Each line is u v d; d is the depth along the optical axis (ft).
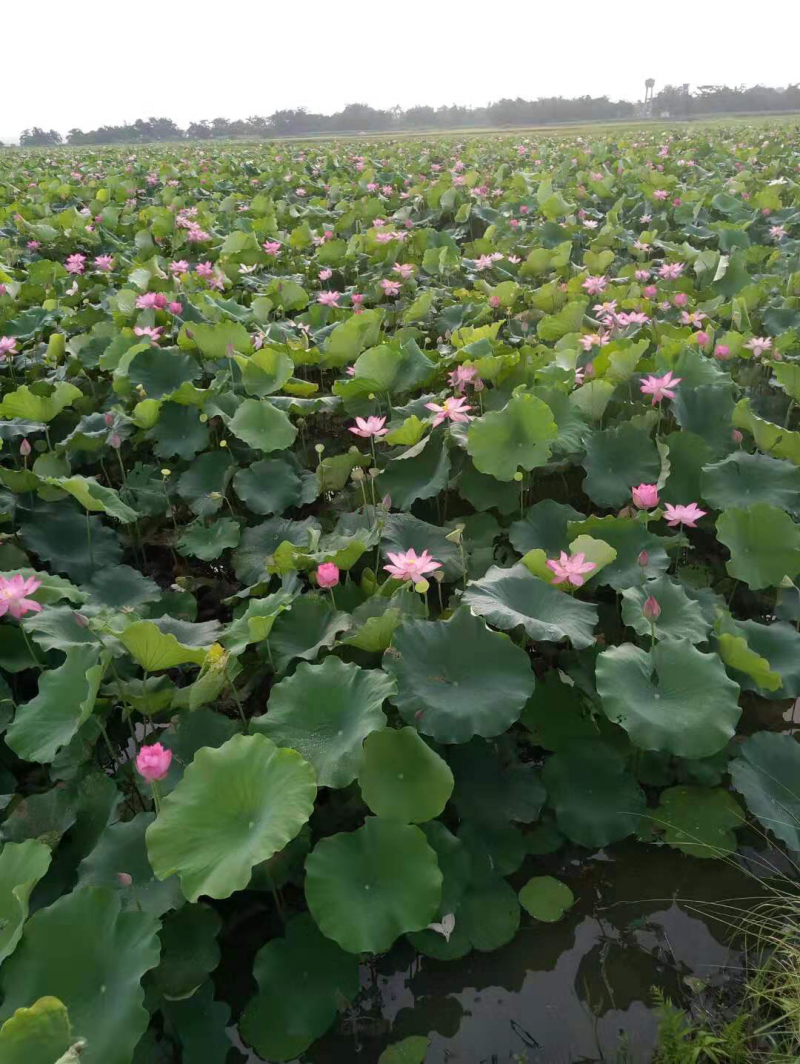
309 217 37.47
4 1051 5.64
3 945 6.59
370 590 10.87
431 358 16.65
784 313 20.25
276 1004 7.20
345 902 7.33
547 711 9.93
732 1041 6.78
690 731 8.48
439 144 78.43
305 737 8.29
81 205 42.63
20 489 13.03
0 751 9.79
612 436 13.50
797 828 8.45
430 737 9.31
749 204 35.17
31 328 20.24
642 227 35.04
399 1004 7.46
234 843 7.12
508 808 8.96
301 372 19.76
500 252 28.12
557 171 47.91
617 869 8.70
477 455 12.55
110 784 8.49
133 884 7.46
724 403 14.25
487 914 8.01
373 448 14.48
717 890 8.41
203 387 17.51
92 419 15.31
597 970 7.68
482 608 9.25
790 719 10.69
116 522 14.37
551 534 12.10
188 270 26.84
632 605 9.86
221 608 13.16
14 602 8.39
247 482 13.74
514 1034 7.18
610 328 18.61
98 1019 6.33
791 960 7.34
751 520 11.22
